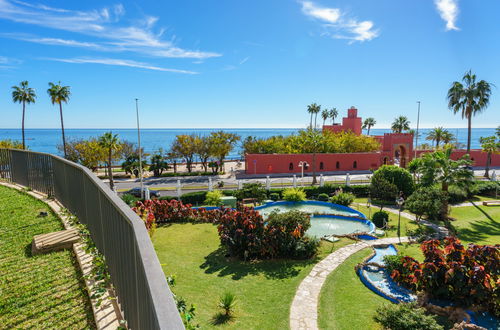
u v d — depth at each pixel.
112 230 3.66
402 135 44.75
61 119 36.59
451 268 9.28
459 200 25.25
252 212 13.95
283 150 46.09
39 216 6.91
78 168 5.56
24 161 9.60
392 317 8.23
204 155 43.03
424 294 9.94
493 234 17.22
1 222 6.56
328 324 8.62
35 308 3.70
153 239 15.05
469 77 32.34
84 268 4.55
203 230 16.53
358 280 11.48
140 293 2.39
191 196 23.88
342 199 23.95
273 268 12.29
